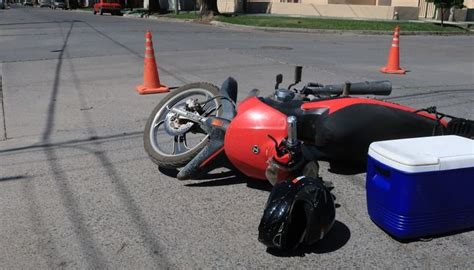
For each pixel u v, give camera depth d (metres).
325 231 3.15
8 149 5.43
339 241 3.34
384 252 3.20
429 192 3.12
